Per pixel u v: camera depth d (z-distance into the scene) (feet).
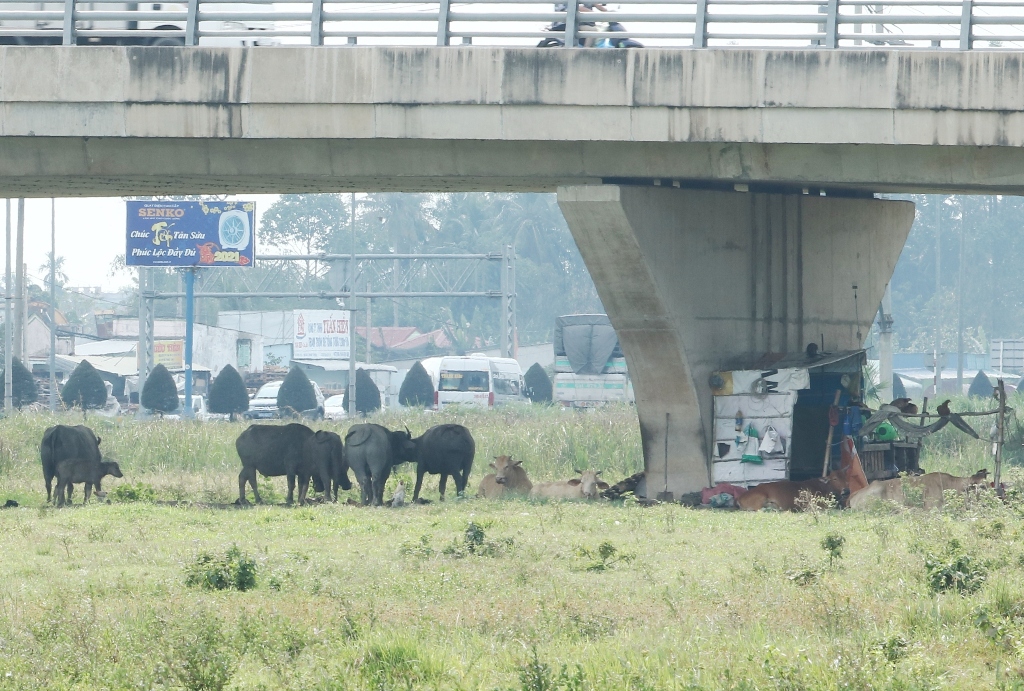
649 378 72.33
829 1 60.44
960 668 26.66
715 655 27.43
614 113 61.52
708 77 60.54
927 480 61.52
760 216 73.72
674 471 72.69
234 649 29.43
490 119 61.93
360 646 29.32
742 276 72.95
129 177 67.56
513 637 30.58
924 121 59.31
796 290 75.10
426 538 45.93
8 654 29.19
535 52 61.52
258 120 62.59
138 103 62.75
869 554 44.65
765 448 70.23
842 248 76.79
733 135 60.80
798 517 59.52
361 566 42.37
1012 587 34.78
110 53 62.80
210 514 61.98
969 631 30.22
